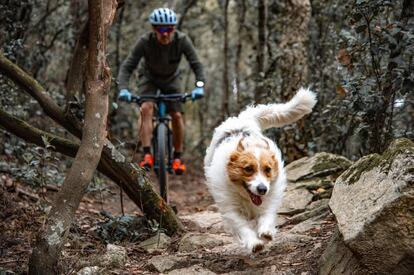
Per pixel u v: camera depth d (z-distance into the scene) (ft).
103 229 19.21
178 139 25.09
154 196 19.43
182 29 54.60
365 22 20.18
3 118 19.29
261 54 32.60
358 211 13.26
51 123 31.04
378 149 19.21
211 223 20.75
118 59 43.98
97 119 15.55
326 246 15.26
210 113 60.39
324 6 31.40
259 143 16.21
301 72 30.19
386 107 18.62
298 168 23.04
